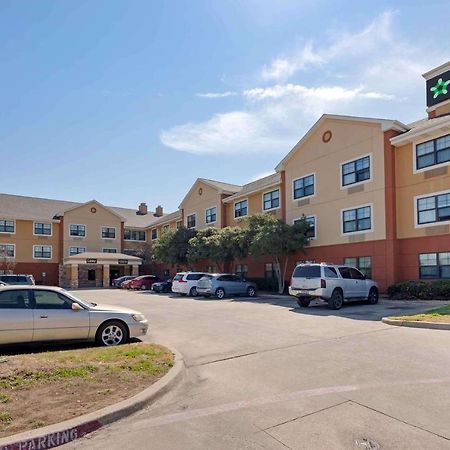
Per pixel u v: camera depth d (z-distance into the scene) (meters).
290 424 4.82
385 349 8.56
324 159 26.33
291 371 7.11
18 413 4.96
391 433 4.50
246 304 19.80
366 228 23.14
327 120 26.22
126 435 4.64
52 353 7.91
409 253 21.20
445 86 21.62
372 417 4.95
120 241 53.72
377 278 22.27
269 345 9.37
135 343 9.23
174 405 5.61
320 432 4.57
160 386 6.04
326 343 9.41
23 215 47.38
